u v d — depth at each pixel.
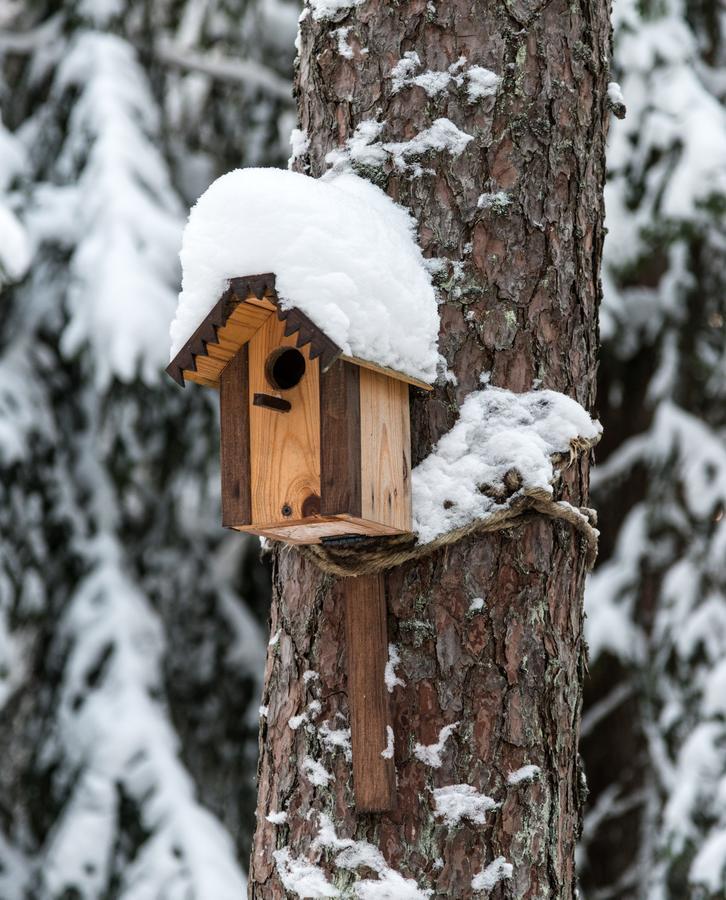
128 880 7.23
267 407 3.47
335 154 3.78
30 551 8.10
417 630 3.54
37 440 8.22
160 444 8.61
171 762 7.66
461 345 3.65
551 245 3.74
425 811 3.46
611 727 8.98
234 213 3.42
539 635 3.57
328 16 3.84
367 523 3.43
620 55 7.89
